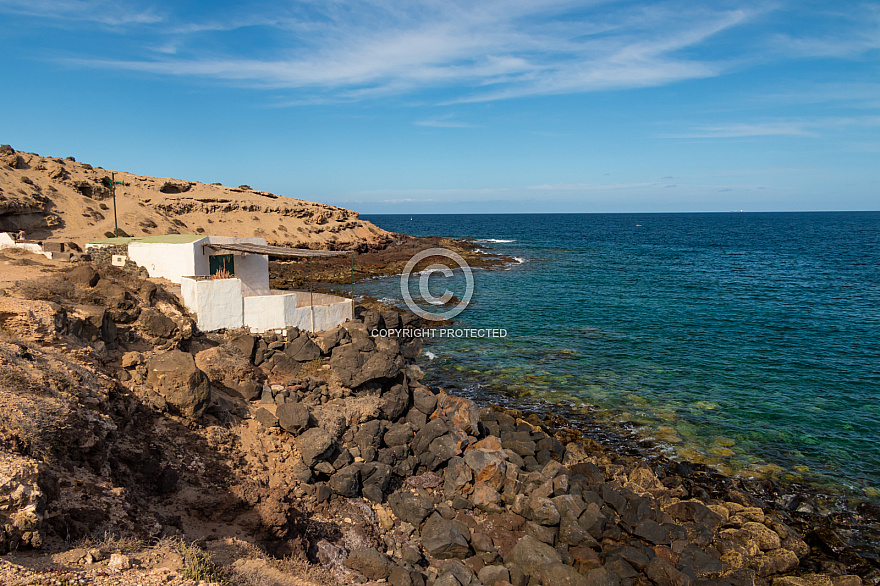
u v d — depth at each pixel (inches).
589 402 1096.2
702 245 4867.1
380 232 4212.6
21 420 411.8
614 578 556.1
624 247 4640.8
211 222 3176.7
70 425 453.1
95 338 665.0
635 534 645.9
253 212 3494.1
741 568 601.3
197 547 405.7
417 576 533.0
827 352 1434.5
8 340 529.7
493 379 1235.2
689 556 609.3
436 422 812.0
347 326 1027.9
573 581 538.9
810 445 907.4
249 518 518.9
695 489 778.2
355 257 3275.1
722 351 1448.1
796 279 2714.1
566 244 4943.4
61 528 355.3
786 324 1744.6
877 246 4623.5
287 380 845.8
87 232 2199.8
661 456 875.4
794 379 1225.4
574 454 858.1
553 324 1758.1
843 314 1891.0
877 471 823.7
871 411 1045.8
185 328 778.2
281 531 519.2
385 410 834.2
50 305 613.9
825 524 698.8
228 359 790.5
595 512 649.6
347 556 550.9
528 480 737.6
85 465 453.4
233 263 1080.8
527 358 1391.5
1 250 994.1
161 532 423.2
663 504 717.3
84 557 333.1
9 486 328.8
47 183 2415.1
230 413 700.0
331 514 616.1
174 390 627.5
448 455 758.5
